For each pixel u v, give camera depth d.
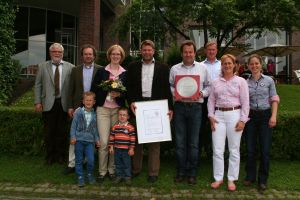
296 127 7.21
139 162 6.40
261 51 20.83
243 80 5.89
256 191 5.89
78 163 6.01
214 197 5.64
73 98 6.61
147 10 14.43
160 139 6.03
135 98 6.11
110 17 20.84
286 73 26.02
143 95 6.12
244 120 5.77
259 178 5.95
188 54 6.03
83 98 6.28
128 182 6.05
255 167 6.11
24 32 18.11
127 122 6.17
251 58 5.98
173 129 7.02
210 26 13.53
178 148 6.14
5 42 10.75
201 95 6.03
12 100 11.91
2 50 10.59
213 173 6.24
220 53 14.34
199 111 6.09
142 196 5.65
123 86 6.04
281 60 26.12
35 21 18.41
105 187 5.97
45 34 18.69
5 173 6.46
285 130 7.23
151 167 6.22
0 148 7.56
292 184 6.13
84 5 15.55
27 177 6.28
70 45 19.72
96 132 6.16
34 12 18.36
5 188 5.88
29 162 7.11
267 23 13.77
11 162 7.10
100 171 6.21
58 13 19.16
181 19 13.85
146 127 6.03
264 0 12.93
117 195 5.67
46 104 6.70
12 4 11.04
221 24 12.84
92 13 15.59
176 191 5.86
